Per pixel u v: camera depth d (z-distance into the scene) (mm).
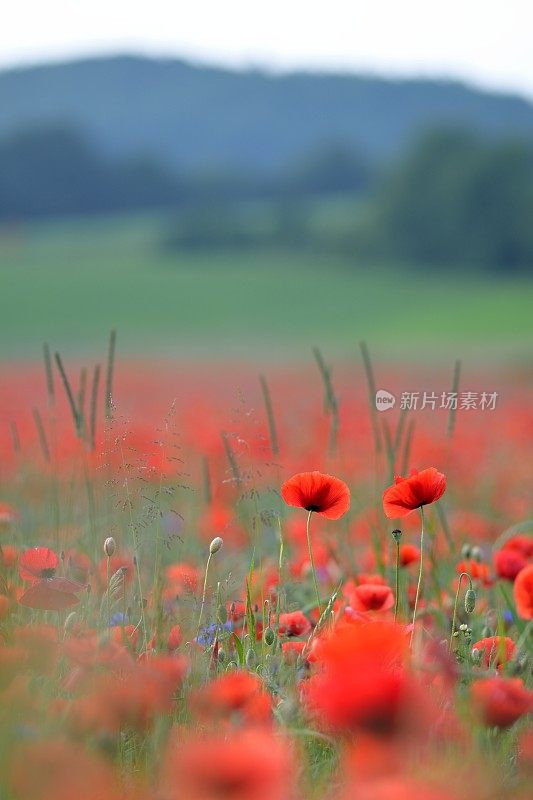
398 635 4285
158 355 118125
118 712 4805
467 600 7082
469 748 4734
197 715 5293
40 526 11570
